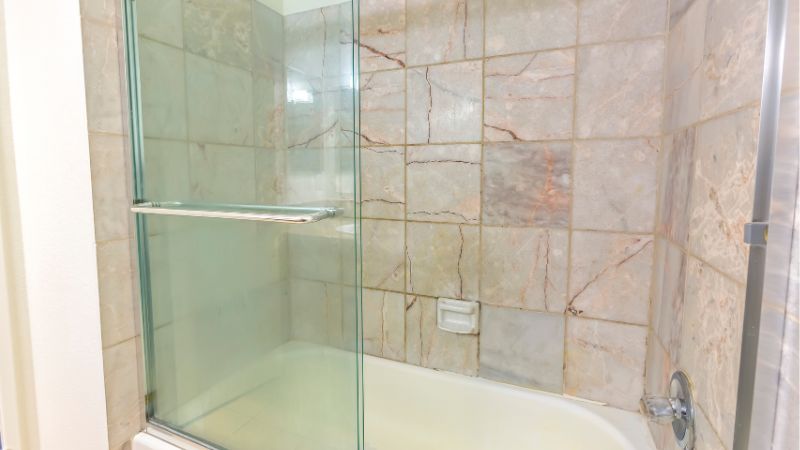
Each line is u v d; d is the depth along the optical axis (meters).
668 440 0.90
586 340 1.18
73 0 0.83
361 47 1.36
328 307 1.03
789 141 0.46
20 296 0.91
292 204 1.06
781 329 0.47
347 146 0.99
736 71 0.61
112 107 0.91
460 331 1.31
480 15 1.19
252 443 1.04
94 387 0.93
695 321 0.76
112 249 0.93
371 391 1.45
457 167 1.27
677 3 0.94
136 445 0.99
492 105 1.21
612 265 1.12
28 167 0.89
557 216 1.17
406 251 1.38
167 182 1.03
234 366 1.13
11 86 0.87
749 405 0.51
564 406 1.19
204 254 1.10
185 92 1.06
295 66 1.05
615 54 1.06
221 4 1.11
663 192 1.01
